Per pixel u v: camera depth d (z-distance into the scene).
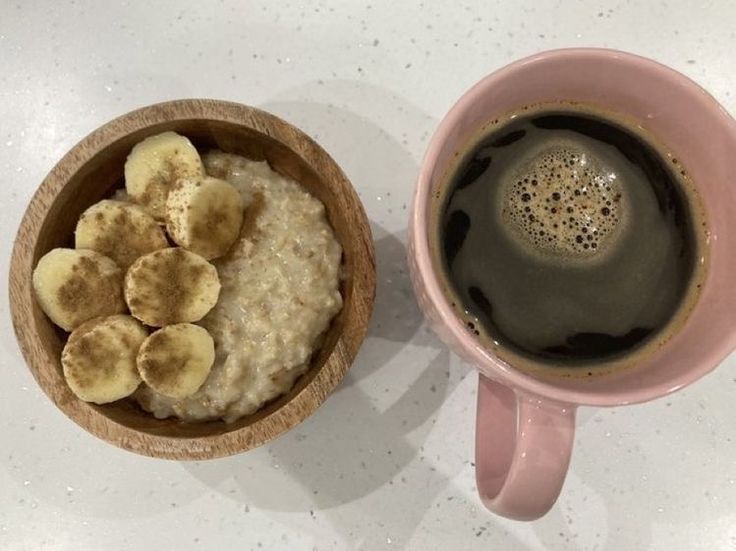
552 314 0.22
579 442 0.27
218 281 0.23
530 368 0.21
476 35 0.29
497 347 0.21
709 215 0.22
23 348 0.23
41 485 0.27
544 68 0.20
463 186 0.22
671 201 0.22
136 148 0.24
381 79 0.29
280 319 0.24
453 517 0.27
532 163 0.22
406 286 0.28
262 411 0.24
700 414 0.27
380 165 0.28
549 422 0.20
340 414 0.27
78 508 0.27
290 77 0.29
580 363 0.21
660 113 0.21
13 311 0.23
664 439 0.27
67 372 0.23
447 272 0.22
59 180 0.23
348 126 0.29
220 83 0.29
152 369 0.23
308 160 0.23
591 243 0.22
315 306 0.24
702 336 0.20
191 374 0.23
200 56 0.29
